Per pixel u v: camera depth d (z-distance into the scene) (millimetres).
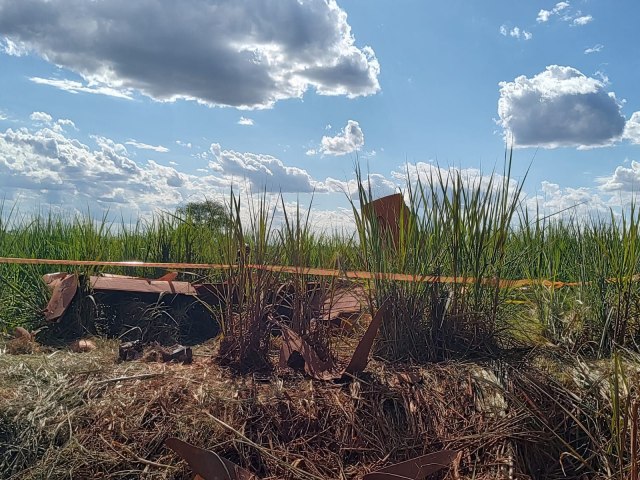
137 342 5109
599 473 3359
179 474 3492
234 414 3822
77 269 6871
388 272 4734
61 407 3883
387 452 3682
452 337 4625
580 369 4074
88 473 3498
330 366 4355
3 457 3588
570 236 6562
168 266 6391
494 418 3783
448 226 4789
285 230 4812
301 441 3717
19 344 5191
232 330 4703
